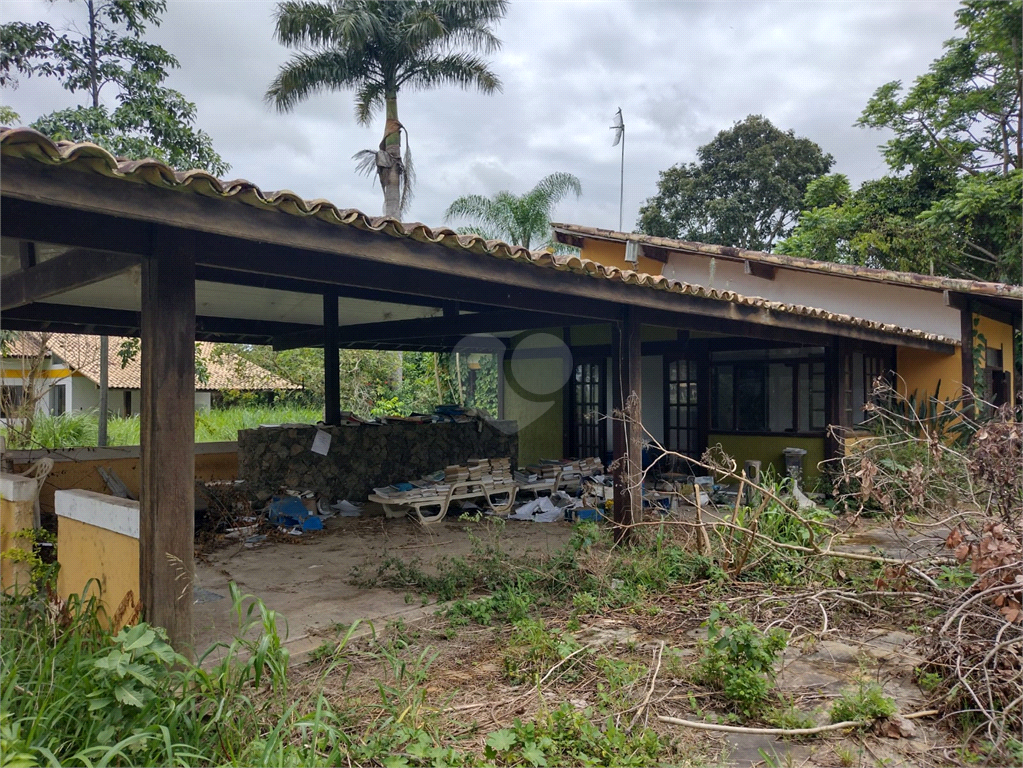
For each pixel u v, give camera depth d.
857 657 4.03
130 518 3.69
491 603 4.80
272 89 14.81
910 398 10.88
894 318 11.03
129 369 20.00
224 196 3.14
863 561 5.39
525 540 7.12
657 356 11.30
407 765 2.78
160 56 11.54
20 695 2.88
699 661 3.83
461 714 3.35
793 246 18.56
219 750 2.76
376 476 9.20
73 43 10.92
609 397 11.19
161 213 3.00
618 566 5.50
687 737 3.15
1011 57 16.22
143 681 2.73
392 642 4.20
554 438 11.77
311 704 3.33
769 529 5.88
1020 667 3.40
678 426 10.95
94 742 2.66
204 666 3.81
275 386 20.39
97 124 10.45
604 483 9.10
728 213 22.58
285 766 2.64
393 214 15.88
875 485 5.55
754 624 4.27
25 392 10.13
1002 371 11.31
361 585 5.53
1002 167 17.39
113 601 3.85
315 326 10.13
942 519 4.79
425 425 9.74
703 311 6.41
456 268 4.30
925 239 16.47
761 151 23.12
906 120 18.44
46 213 3.10
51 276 4.25
